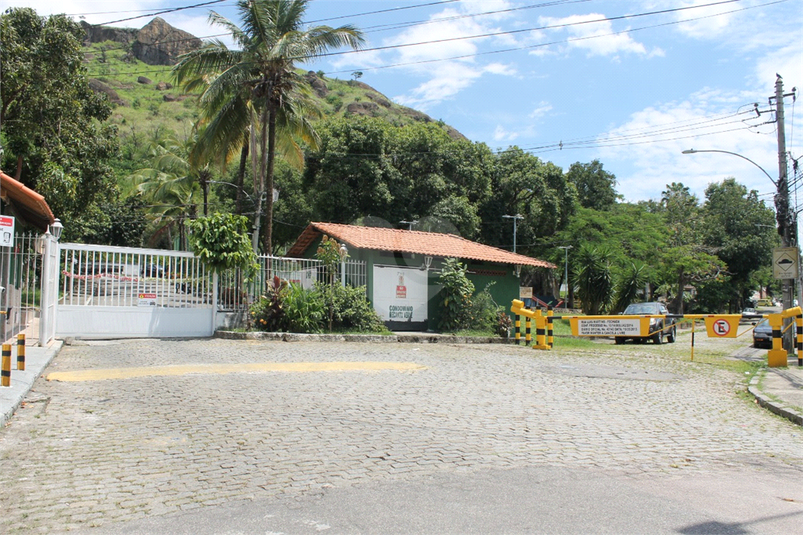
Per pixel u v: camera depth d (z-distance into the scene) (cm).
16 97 1895
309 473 519
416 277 2050
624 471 557
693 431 750
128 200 4819
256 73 2120
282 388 888
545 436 677
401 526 409
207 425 667
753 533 411
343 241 1908
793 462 625
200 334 1600
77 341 1406
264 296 1716
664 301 5938
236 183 3878
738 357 1795
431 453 588
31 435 619
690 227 5228
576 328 1816
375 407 786
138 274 1524
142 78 10556
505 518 425
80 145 2131
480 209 4247
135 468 525
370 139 3650
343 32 2008
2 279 1202
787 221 1992
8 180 1245
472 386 991
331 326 1772
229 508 438
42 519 415
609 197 5484
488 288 2203
